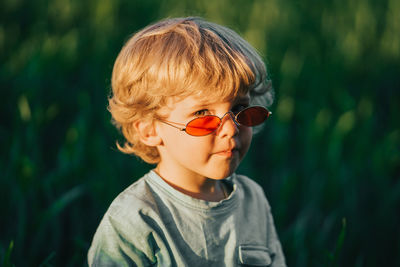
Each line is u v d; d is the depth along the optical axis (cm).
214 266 142
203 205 141
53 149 316
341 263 251
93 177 269
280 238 238
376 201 280
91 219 252
